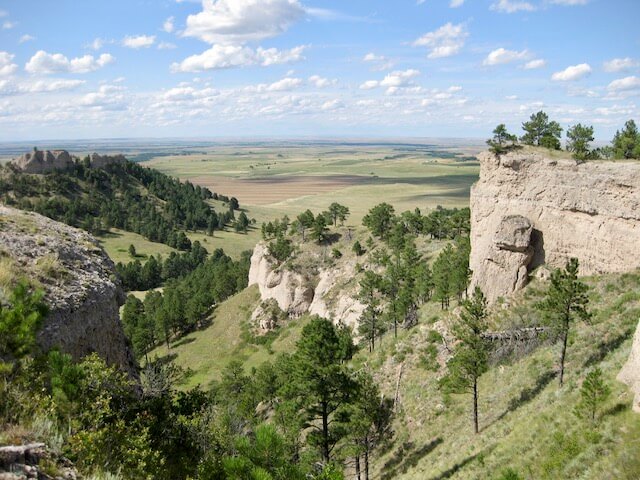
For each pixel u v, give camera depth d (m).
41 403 15.49
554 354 42.22
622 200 46.38
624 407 26.23
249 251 178.62
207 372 94.88
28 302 17.22
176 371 31.11
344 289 94.62
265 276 109.81
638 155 49.53
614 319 41.59
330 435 37.38
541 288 50.78
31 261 25.98
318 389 34.69
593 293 45.97
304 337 36.97
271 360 90.94
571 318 36.72
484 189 56.78
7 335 16.06
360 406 41.78
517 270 51.91
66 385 16.02
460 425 42.03
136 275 158.88
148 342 106.38
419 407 47.53
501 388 43.03
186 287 139.38
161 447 21.16
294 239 117.00
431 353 52.75
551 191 51.34
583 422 26.73
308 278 103.38
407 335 58.25
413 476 37.53
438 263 68.56
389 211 102.38
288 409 36.88
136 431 19.31
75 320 24.61
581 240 49.50
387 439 46.66
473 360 38.03
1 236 26.88
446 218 104.56
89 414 16.81
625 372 29.03
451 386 39.12
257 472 13.28
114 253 180.38
